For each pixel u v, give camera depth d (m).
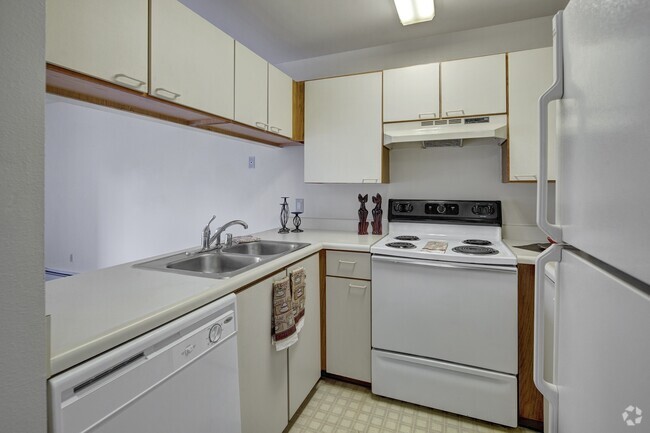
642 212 0.39
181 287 1.13
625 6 0.43
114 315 0.89
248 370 1.35
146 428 0.85
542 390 0.78
